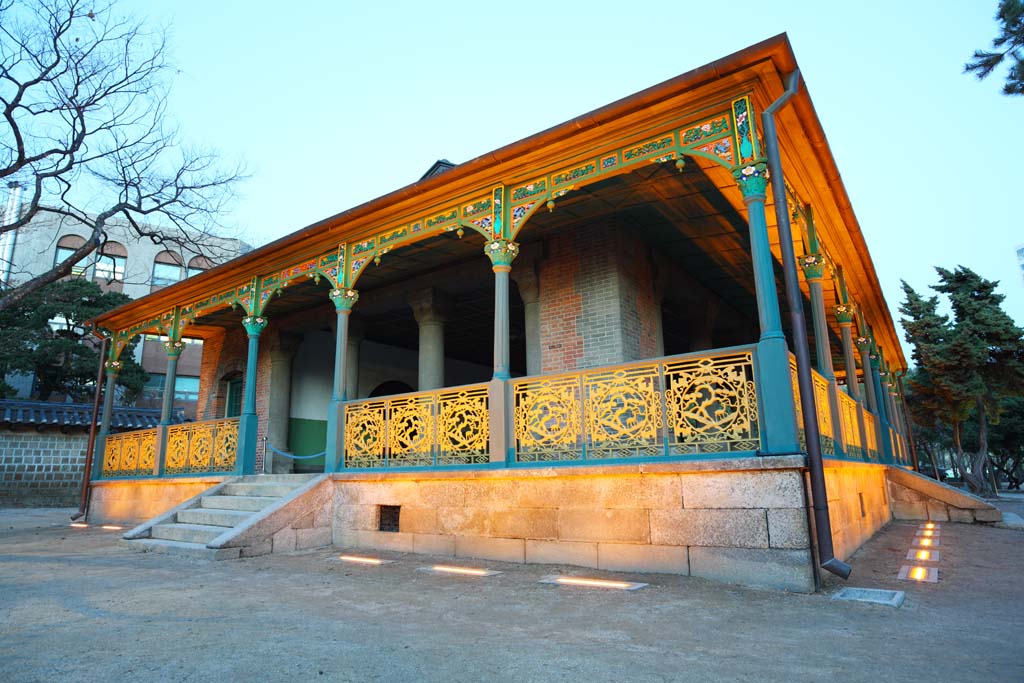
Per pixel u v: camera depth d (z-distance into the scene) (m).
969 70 12.62
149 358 36.19
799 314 6.06
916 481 13.25
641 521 6.46
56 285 29.20
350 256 10.34
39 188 13.83
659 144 7.20
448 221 9.05
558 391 7.45
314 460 15.47
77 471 23.03
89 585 6.18
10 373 28.95
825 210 9.32
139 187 15.48
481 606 5.11
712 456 6.23
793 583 5.52
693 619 4.61
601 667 3.45
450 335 15.82
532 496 7.23
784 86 6.67
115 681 3.22
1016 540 9.58
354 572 6.90
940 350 24.34
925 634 4.18
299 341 15.35
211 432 12.12
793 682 3.18
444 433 8.35
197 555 8.05
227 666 3.47
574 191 8.89
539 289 10.53
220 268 12.12
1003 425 38.38
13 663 3.54
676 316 13.49
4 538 10.99
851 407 9.68
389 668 3.44
